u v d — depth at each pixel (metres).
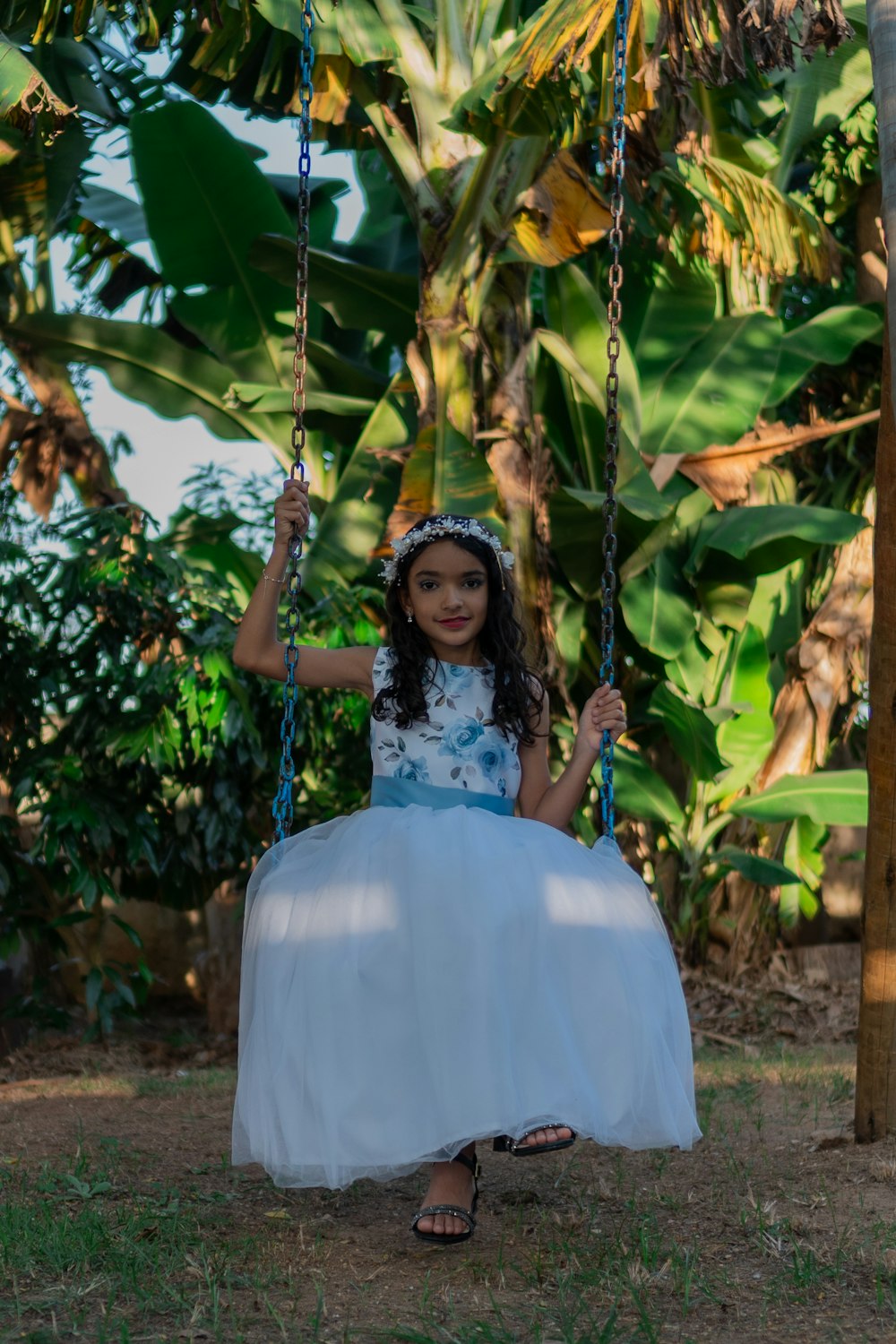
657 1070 2.55
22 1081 5.98
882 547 3.41
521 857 2.61
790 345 8.43
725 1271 2.54
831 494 9.60
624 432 7.23
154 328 8.20
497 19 6.68
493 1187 3.36
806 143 8.92
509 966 2.48
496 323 7.18
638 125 6.48
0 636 6.58
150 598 6.69
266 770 7.10
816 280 8.52
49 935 7.31
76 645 6.76
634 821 8.74
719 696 8.62
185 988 9.26
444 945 2.46
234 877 7.60
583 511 7.02
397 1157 2.39
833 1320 2.26
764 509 7.63
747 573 7.73
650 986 2.65
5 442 8.19
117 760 6.81
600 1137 2.38
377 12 6.39
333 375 8.43
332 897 2.63
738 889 8.95
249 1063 2.66
